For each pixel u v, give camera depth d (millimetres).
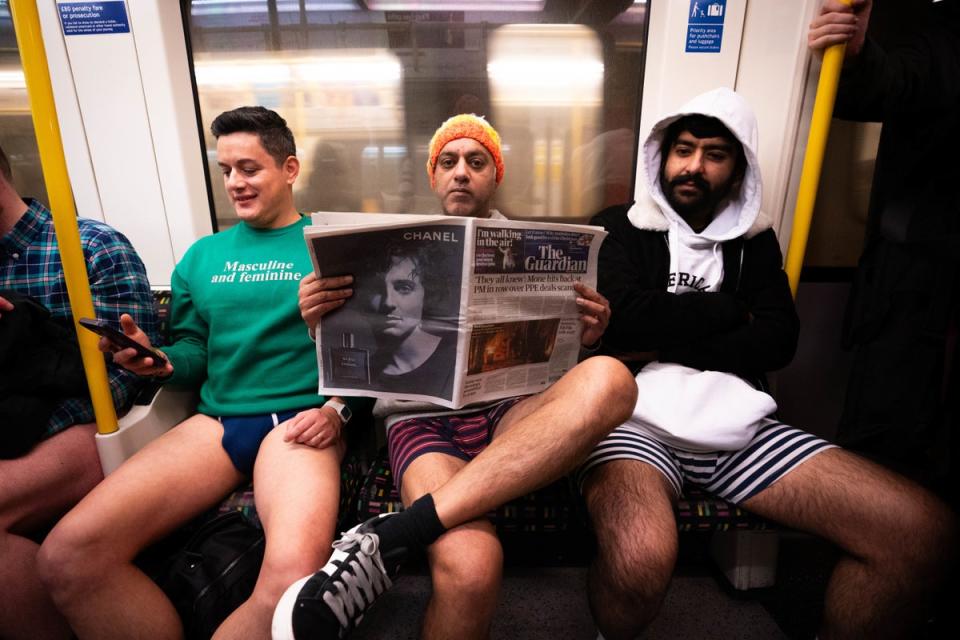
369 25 1336
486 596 792
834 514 912
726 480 1024
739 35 1273
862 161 1410
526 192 1465
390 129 1413
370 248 893
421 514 819
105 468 1048
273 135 1117
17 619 919
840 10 1044
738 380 1095
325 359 972
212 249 1213
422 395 956
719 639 1130
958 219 1022
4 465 964
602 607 920
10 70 1350
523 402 1061
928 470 1108
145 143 1353
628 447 1027
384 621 1195
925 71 1067
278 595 831
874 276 1151
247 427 1104
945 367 1043
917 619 878
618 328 1135
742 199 1210
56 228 907
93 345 971
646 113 1360
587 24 1337
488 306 921
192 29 1325
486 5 1324
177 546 1045
